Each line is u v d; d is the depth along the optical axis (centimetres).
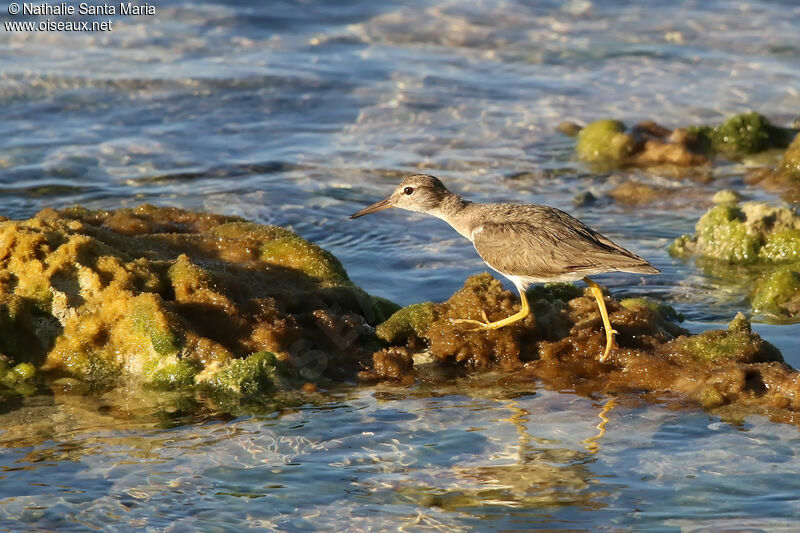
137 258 1166
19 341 1047
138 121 2006
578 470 861
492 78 2272
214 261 1207
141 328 1048
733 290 1375
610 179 1847
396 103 2142
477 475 855
